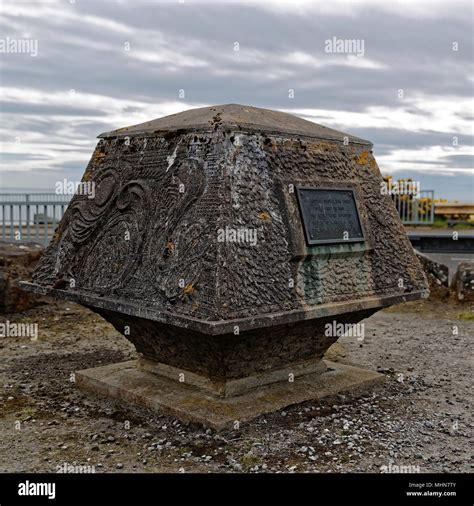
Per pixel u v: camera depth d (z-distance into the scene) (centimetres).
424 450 394
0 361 590
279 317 397
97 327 730
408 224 1692
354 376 504
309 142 463
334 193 458
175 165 435
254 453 381
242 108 475
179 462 372
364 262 471
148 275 428
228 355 416
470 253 1373
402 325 774
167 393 450
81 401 472
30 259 860
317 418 432
